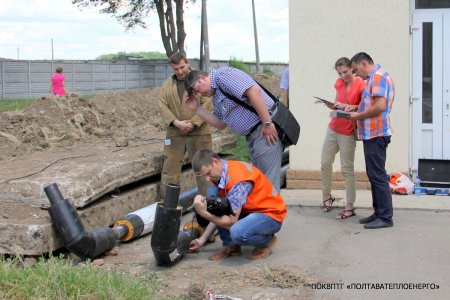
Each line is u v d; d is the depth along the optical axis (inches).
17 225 236.2
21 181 261.9
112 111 491.5
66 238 237.8
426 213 308.0
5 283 192.9
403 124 353.4
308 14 358.9
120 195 288.7
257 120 251.3
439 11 353.4
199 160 230.7
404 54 350.6
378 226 284.2
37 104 429.1
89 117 441.4
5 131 373.4
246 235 234.5
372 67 276.4
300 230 285.6
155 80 1659.7
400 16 349.4
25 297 189.3
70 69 1467.8
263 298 207.5
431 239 266.2
